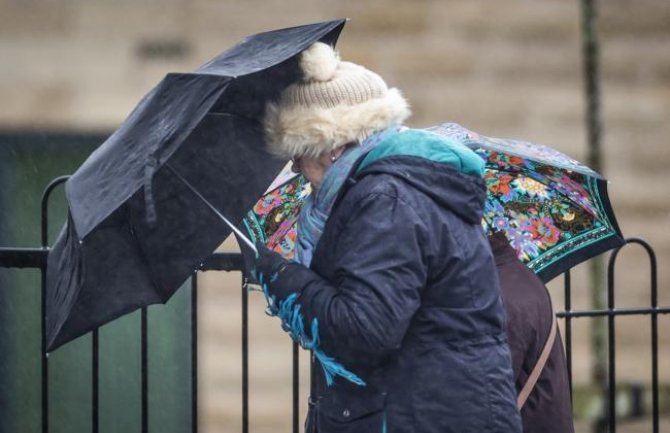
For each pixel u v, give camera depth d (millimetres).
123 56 26828
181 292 26016
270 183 11914
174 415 25922
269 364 26828
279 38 11789
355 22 27438
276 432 26828
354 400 11188
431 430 10930
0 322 25266
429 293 11023
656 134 28109
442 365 10984
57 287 11797
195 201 11719
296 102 11359
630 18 27969
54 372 25531
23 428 25422
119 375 25688
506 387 11188
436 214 10977
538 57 27859
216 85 10781
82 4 26719
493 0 27719
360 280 10695
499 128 27828
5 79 26656
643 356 27625
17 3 26641
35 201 26562
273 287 11164
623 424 27156
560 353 13008
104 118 26828
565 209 13992
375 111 11250
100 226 10883
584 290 27359
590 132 27906
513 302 12617
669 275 28062
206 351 26562
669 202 28094
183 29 26922
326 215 11406
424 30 27609
